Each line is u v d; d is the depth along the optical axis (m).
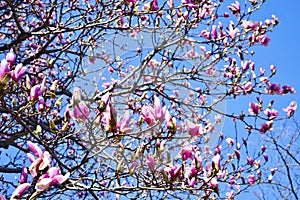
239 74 4.65
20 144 5.21
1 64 2.16
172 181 2.52
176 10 4.05
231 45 4.48
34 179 1.85
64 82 4.70
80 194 4.51
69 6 5.00
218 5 4.74
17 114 2.38
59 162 2.69
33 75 4.70
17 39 4.43
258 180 4.80
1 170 4.39
